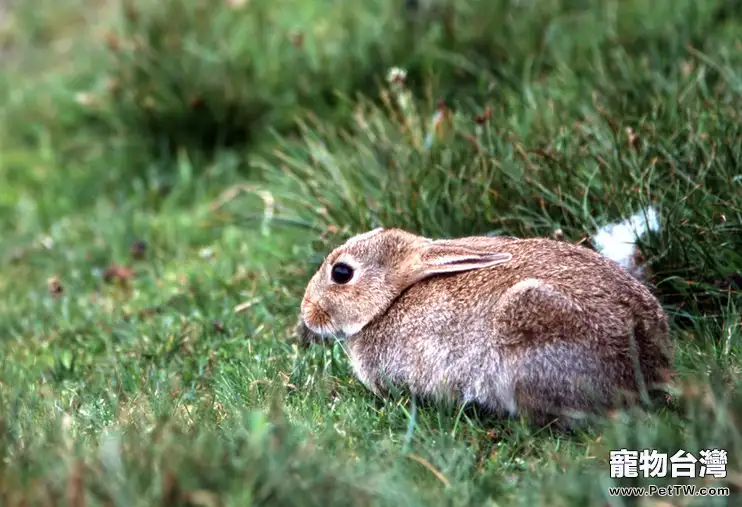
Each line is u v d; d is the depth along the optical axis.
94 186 15.62
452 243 8.68
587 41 14.52
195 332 10.68
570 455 7.43
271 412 7.60
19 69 19.61
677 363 8.53
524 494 6.85
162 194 15.28
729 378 8.02
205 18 16.44
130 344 10.70
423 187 11.14
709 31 14.16
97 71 17.39
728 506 6.36
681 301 9.73
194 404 8.70
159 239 13.79
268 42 16.14
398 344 8.50
